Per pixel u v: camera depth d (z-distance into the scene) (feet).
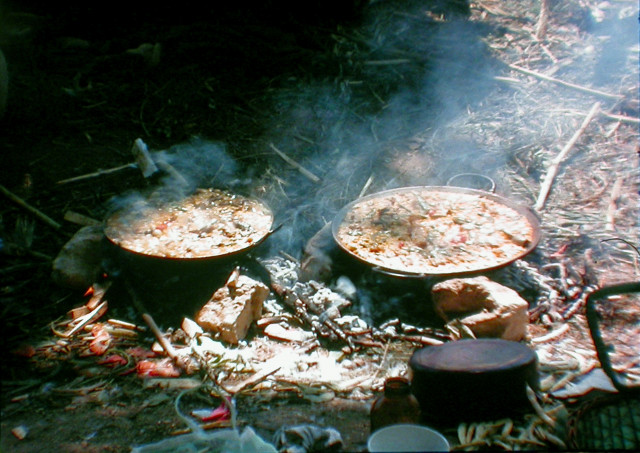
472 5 12.78
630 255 6.55
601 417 4.20
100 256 6.20
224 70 9.98
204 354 5.29
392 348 5.43
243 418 4.68
